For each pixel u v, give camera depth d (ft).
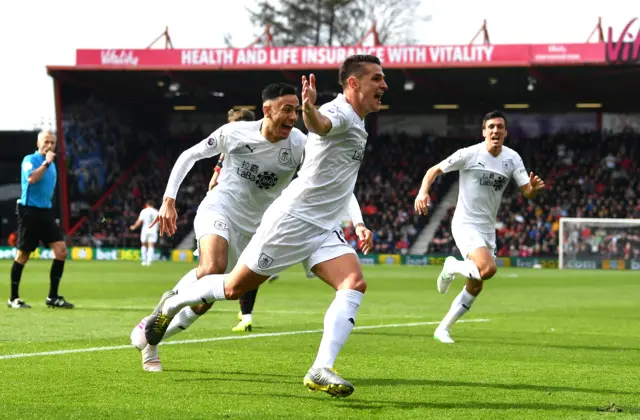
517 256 126.21
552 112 145.07
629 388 20.79
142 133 150.61
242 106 149.89
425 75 124.36
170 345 28.25
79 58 123.44
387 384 20.97
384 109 149.28
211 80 131.23
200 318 39.63
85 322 36.65
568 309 49.57
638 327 38.01
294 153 24.25
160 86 130.52
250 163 24.09
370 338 31.81
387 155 146.61
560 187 137.80
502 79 126.31
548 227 129.49
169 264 110.01
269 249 19.93
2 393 18.89
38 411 16.97
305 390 19.88
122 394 18.98
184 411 17.20
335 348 18.79
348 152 19.72
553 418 17.02
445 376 22.40
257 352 26.55
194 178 147.23
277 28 178.70
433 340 31.37
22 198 43.57
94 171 136.67
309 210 19.90
